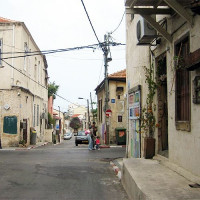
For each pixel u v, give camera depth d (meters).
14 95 23.39
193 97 6.58
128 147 15.20
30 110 27.88
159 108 10.12
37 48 31.59
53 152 18.95
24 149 21.59
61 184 8.94
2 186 8.56
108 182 9.37
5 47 23.72
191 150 6.83
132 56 14.26
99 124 37.19
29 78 27.56
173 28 8.09
